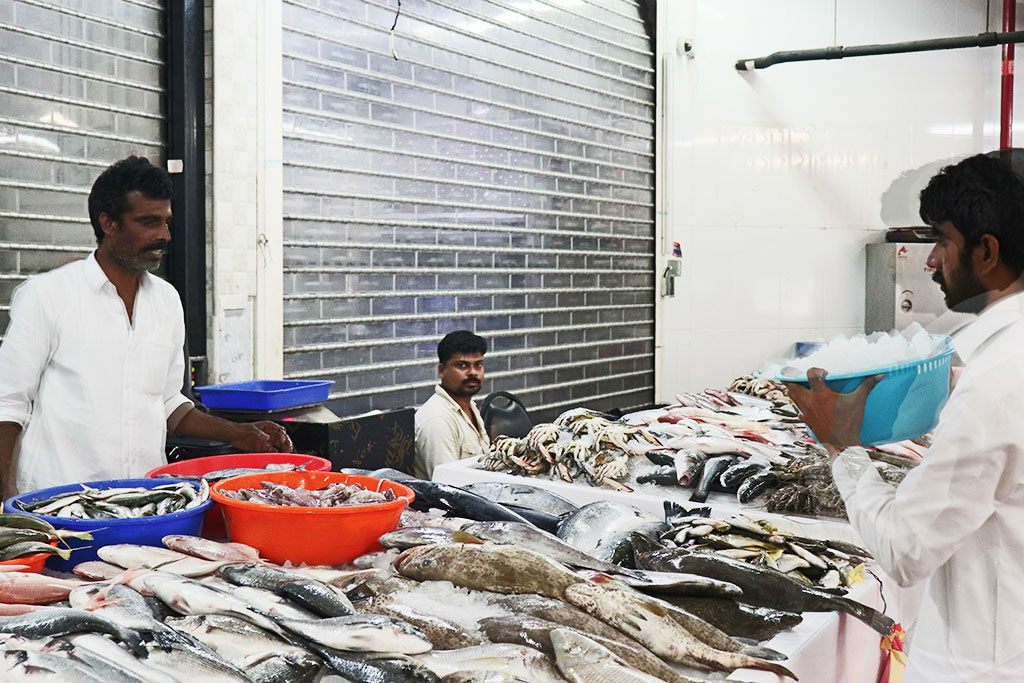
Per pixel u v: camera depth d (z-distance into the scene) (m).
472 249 6.17
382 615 1.66
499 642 1.73
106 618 1.60
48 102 3.90
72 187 4.02
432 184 5.82
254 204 4.62
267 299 4.71
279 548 2.05
